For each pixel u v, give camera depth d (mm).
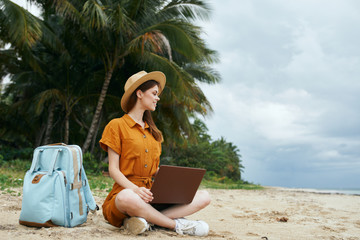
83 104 14258
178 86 10734
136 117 2502
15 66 13180
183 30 10156
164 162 23203
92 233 2152
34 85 13977
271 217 4305
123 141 2375
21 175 7477
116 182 2396
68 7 9477
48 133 13852
